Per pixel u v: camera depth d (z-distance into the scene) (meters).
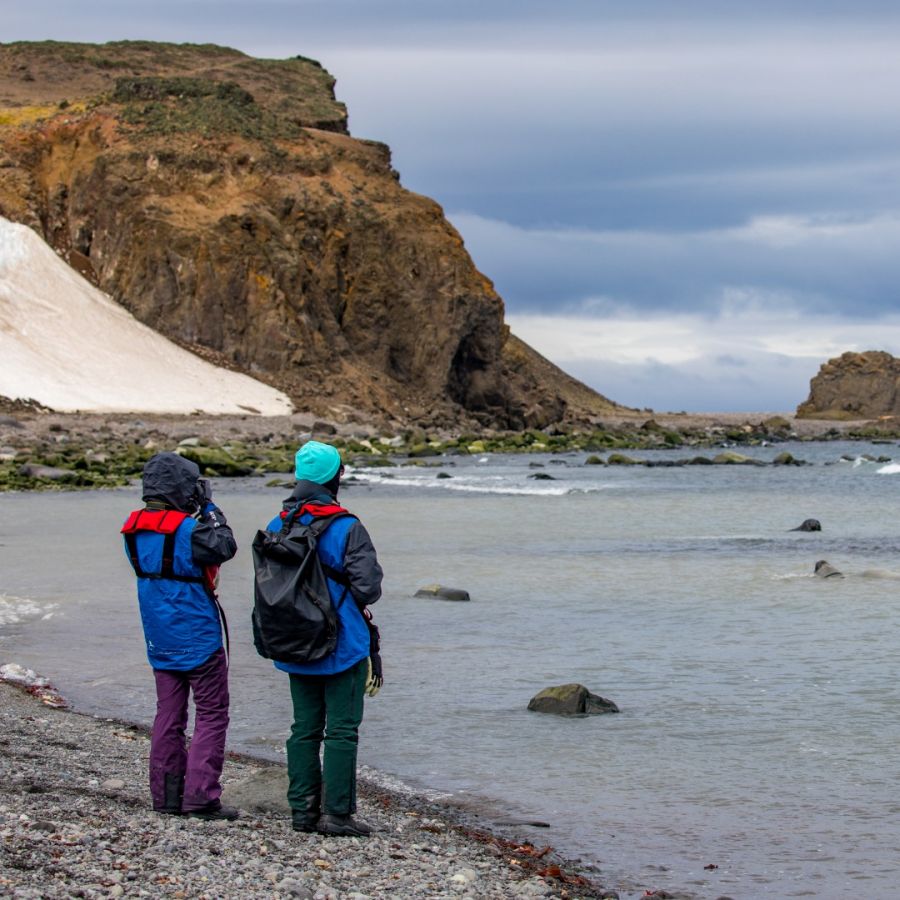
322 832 7.37
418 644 14.18
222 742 7.53
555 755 9.59
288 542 7.19
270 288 88.88
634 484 44.78
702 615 16.14
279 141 99.19
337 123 114.44
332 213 94.44
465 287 94.38
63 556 22.30
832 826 7.89
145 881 5.98
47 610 16.31
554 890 6.66
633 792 8.66
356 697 7.37
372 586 7.21
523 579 19.94
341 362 90.19
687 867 7.21
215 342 88.19
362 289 93.50
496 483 44.53
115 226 92.94
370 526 29.53
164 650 7.45
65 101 108.62
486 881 6.70
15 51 141.00
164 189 93.75
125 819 7.12
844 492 41.03
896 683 11.80
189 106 100.25
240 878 6.20
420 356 92.75
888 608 16.33
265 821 7.55
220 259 88.94
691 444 81.50
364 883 6.44
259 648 7.32
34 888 5.67
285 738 10.10
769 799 8.45
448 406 91.19
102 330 84.88
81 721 10.30
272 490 39.78
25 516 30.48
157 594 7.43
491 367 94.81
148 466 7.61
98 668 12.71
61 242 94.56
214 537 7.42
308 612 7.11
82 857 6.23
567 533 27.92
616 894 6.75
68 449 52.56
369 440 70.31
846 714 10.68
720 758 9.45
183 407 77.94
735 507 35.06
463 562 22.38
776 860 7.31
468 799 8.57
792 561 22.34
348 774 7.37
